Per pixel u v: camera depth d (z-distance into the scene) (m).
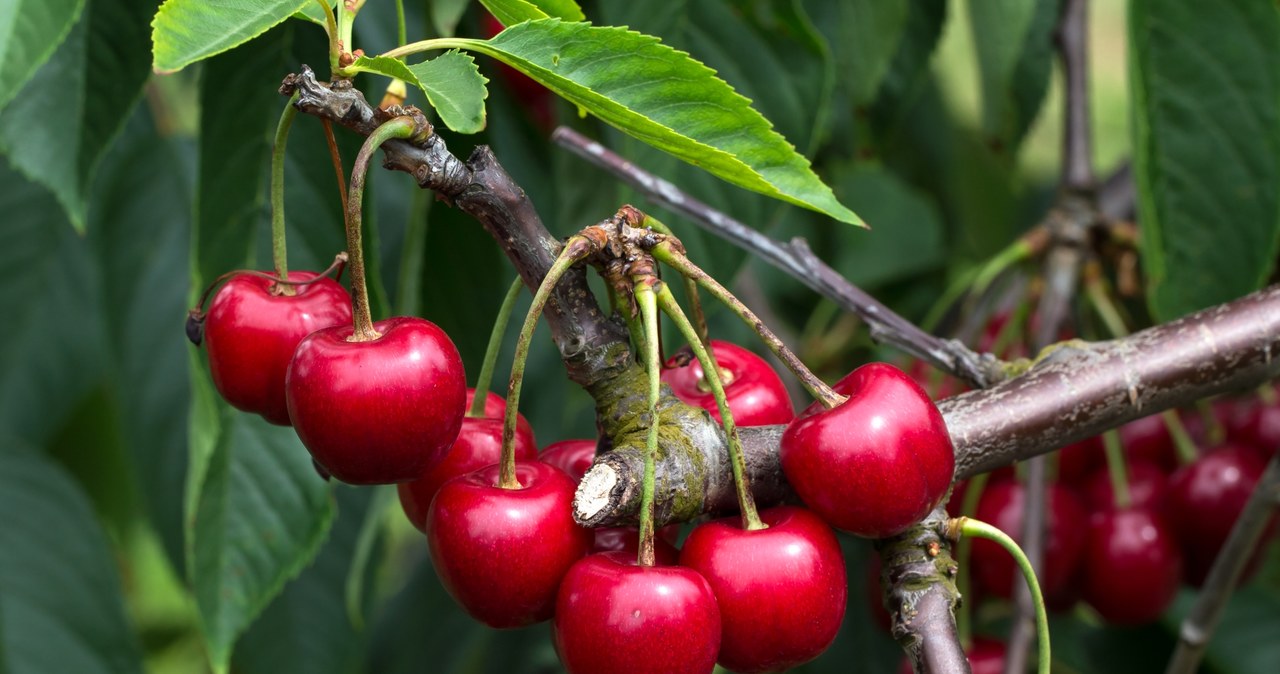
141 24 0.63
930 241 1.07
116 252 0.81
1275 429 0.73
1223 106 0.68
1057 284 0.73
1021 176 1.10
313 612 0.81
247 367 0.56
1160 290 0.68
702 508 0.54
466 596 0.54
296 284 0.56
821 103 0.66
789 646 0.53
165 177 0.82
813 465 0.53
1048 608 0.75
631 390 0.55
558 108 0.69
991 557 0.70
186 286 0.80
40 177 0.63
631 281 0.54
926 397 0.54
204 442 0.63
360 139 0.64
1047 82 0.81
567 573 0.53
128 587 1.15
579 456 0.57
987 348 0.78
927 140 0.99
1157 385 0.58
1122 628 0.83
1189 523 0.71
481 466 0.56
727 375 0.57
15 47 0.56
